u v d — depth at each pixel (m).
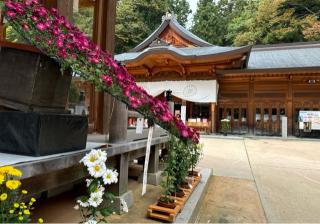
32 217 2.26
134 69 15.02
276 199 3.59
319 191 4.06
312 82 12.66
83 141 2.20
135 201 2.99
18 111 1.86
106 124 4.02
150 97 2.53
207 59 12.67
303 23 19.03
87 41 2.04
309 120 12.34
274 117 13.34
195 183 3.56
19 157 1.68
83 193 3.00
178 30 16.45
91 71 1.95
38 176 1.75
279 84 13.27
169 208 2.50
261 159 6.95
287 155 7.67
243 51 12.06
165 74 14.88
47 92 2.01
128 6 23.45
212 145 9.55
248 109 13.70
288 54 16.36
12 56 1.92
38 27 1.73
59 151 1.92
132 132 3.86
